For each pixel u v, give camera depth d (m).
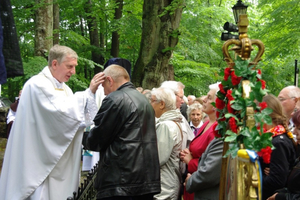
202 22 14.15
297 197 2.54
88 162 5.20
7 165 3.31
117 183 2.70
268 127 2.89
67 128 3.25
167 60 10.40
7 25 1.91
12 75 1.93
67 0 13.10
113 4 13.30
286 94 3.79
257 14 16.17
